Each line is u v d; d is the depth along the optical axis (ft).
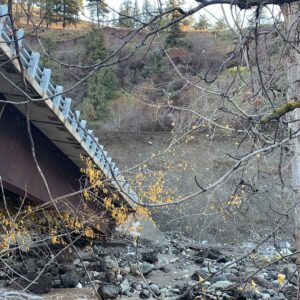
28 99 15.16
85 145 50.93
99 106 135.33
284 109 16.16
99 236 71.00
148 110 143.84
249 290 44.65
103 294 53.57
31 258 55.52
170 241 92.68
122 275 64.18
